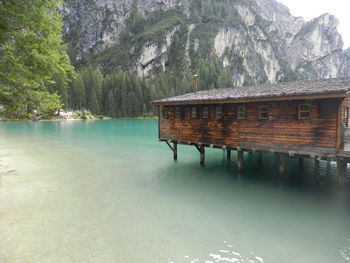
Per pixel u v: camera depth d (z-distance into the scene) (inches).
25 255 266.8
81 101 3838.6
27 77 471.5
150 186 537.0
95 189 509.0
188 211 399.9
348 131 522.9
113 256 268.2
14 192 481.7
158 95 4709.6
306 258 269.7
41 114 579.8
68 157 856.3
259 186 541.6
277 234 324.5
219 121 610.5
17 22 398.6
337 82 466.6
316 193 494.6
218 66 6363.2
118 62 6879.9
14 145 1117.1
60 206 412.5
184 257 268.5
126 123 2824.8
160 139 784.3
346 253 279.7
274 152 506.3
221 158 863.7
